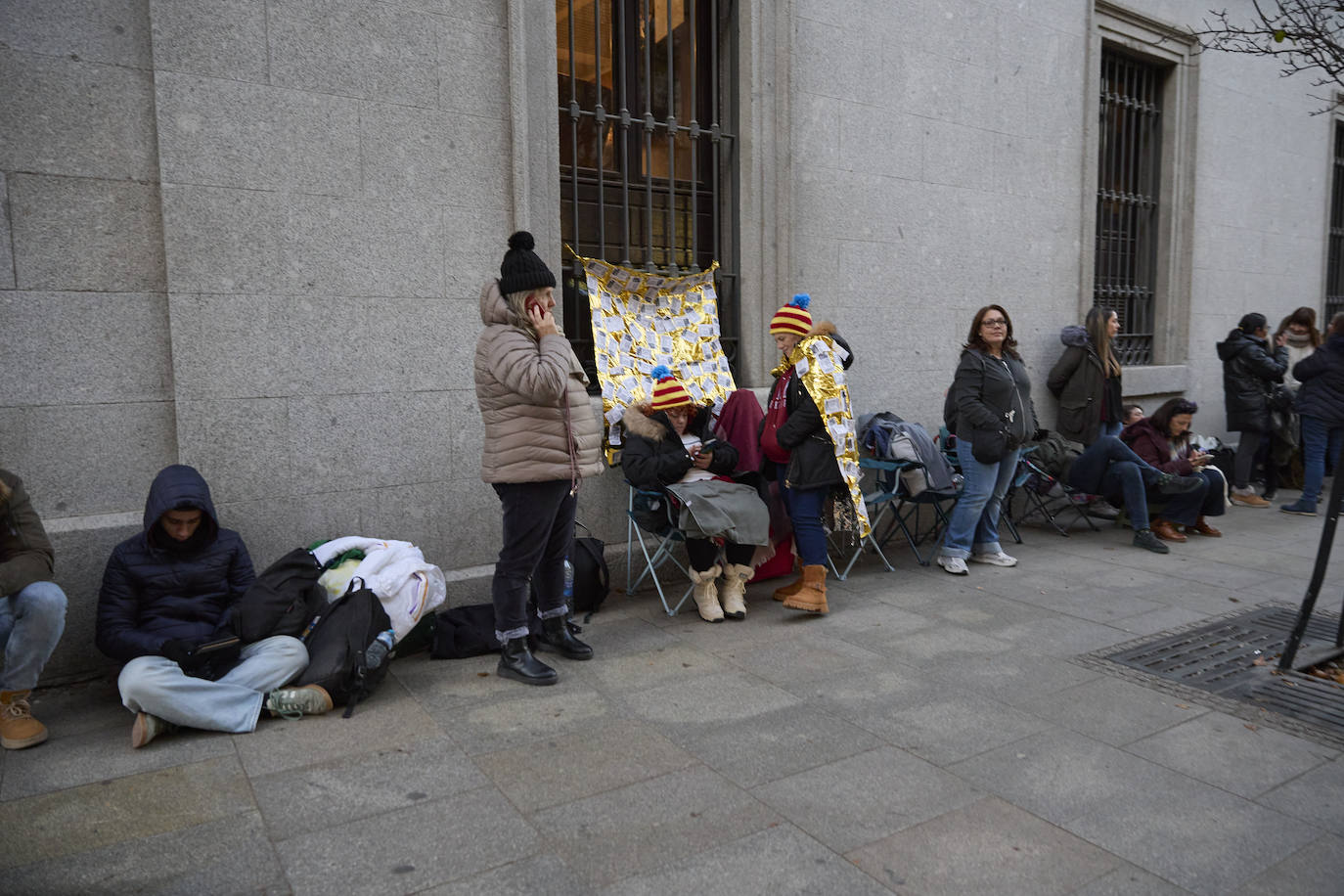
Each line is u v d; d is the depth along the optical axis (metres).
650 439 4.61
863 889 2.30
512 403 3.62
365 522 4.42
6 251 3.59
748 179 5.62
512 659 3.78
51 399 3.72
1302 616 3.85
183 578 3.54
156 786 2.83
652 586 5.29
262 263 4.07
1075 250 7.60
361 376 4.35
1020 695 3.61
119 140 3.78
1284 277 9.95
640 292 5.31
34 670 3.15
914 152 6.40
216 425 4.01
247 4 3.95
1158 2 8.06
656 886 2.30
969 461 5.41
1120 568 5.68
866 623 4.56
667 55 5.49
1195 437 8.22
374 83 4.29
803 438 4.60
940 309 6.68
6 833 2.55
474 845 2.49
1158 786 2.87
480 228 4.64
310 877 2.34
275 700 3.33
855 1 6.00
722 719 3.37
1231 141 9.05
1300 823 2.65
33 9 3.57
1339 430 7.42
